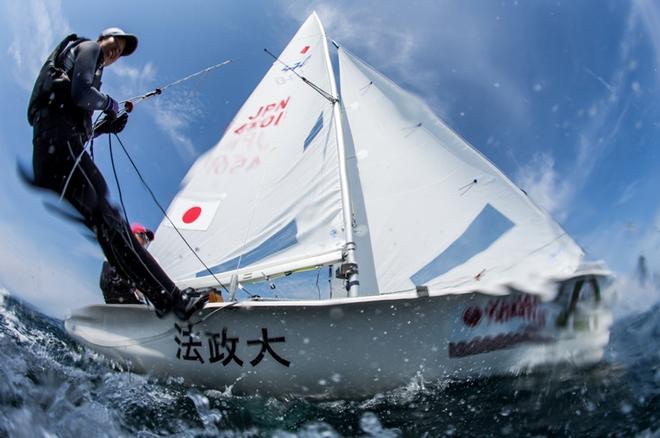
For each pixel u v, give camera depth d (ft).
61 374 11.04
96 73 11.11
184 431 9.55
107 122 11.96
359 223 17.42
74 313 13.60
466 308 11.60
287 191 17.01
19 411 8.47
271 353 11.85
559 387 10.54
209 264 17.17
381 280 16.44
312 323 11.56
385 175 17.84
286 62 20.49
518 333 11.87
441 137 17.67
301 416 10.64
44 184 10.53
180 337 12.42
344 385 11.71
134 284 11.55
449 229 16.16
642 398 9.41
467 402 10.61
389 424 9.93
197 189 18.94
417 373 11.70
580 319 12.14
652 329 11.80
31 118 10.65
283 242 16.40
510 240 15.24
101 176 10.89
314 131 17.46
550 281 12.07
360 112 19.39
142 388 11.74
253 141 18.80
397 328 11.53
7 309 13.93
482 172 16.65
